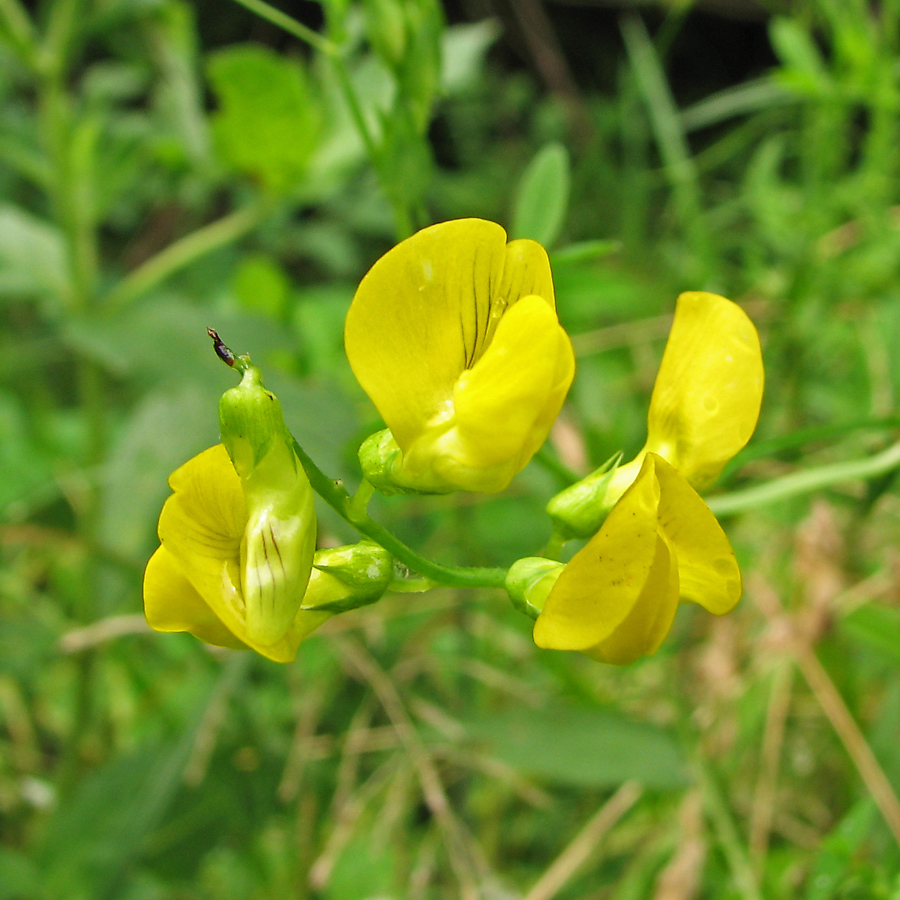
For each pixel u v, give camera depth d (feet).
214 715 0.38
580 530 0.26
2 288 0.48
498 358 0.22
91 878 0.37
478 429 0.23
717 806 0.35
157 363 0.43
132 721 0.49
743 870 0.34
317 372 0.53
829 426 0.35
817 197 0.50
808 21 0.55
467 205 0.98
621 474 0.26
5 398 0.58
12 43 0.47
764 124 0.67
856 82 0.48
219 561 0.23
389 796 0.40
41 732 0.52
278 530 0.22
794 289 0.47
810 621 0.38
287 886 0.41
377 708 0.42
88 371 0.51
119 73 0.66
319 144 0.50
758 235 0.59
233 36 1.22
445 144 1.18
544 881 0.37
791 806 0.41
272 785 0.41
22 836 0.47
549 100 1.05
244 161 0.49
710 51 1.21
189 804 0.39
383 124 0.36
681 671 0.42
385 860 0.42
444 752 0.38
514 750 0.37
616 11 1.26
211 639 0.24
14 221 0.50
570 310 0.52
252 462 0.23
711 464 0.26
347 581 0.24
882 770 0.35
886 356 0.44
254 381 0.23
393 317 0.23
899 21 0.51
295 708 0.44
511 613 0.46
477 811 0.44
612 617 0.22
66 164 0.49
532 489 0.46
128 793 0.38
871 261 0.50
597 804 0.44
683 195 0.54
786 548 0.42
